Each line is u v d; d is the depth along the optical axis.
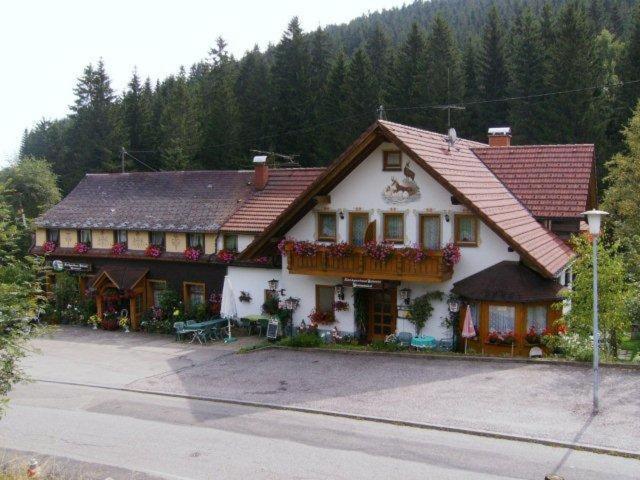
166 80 93.31
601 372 18.06
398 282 24.27
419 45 63.66
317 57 72.25
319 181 24.38
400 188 24.11
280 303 27.33
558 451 13.41
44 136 94.56
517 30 69.38
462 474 12.50
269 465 13.48
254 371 21.56
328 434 15.18
